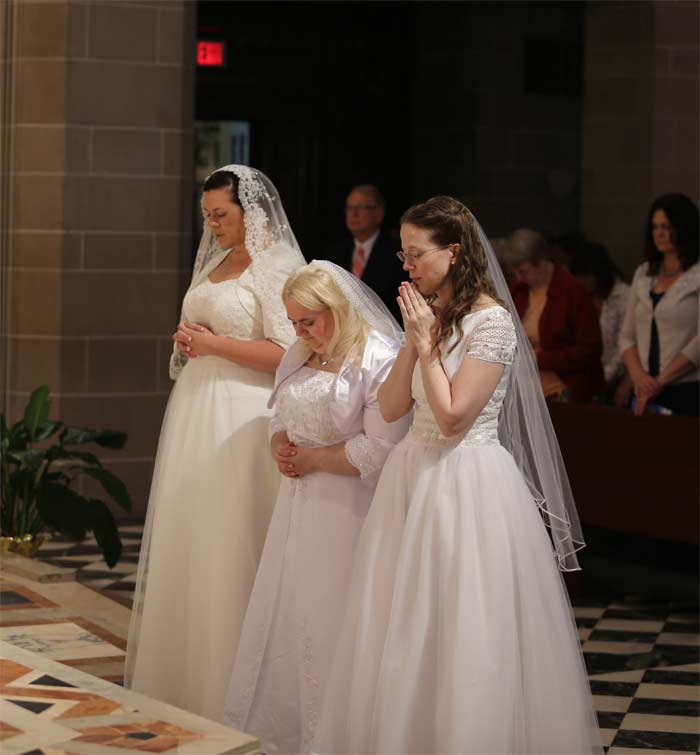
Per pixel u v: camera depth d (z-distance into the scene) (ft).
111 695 12.33
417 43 37.37
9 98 26.50
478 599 11.89
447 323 12.24
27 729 11.29
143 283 27.14
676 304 21.99
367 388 13.51
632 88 32.27
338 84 37.29
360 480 13.71
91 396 26.86
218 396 15.25
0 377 26.86
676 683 17.35
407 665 11.95
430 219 12.36
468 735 11.57
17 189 26.55
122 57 26.68
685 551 23.57
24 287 26.66
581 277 26.07
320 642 13.56
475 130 36.24
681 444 20.84
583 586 22.31
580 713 12.28
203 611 14.94
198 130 36.55
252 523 14.97
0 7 26.35
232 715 13.87
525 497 12.55
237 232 15.51
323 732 12.55
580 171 37.19
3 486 22.41
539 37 36.58
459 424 12.00
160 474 15.60
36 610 19.25
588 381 23.81
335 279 13.75
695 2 31.68
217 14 36.24
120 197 26.89
